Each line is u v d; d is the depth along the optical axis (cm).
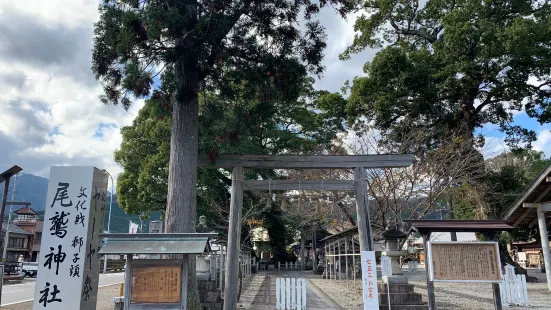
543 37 1725
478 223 859
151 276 602
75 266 643
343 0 930
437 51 2028
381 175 1625
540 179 1308
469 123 2109
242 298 1449
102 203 718
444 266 808
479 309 1116
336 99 2483
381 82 2061
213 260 1242
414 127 2038
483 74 1909
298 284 1112
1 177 1005
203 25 798
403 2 2225
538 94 2047
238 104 1027
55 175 677
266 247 3834
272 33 958
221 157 1077
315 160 1077
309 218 2128
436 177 1678
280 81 955
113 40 806
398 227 1507
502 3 1897
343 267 2616
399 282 1060
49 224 658
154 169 2094
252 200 2225
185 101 893
